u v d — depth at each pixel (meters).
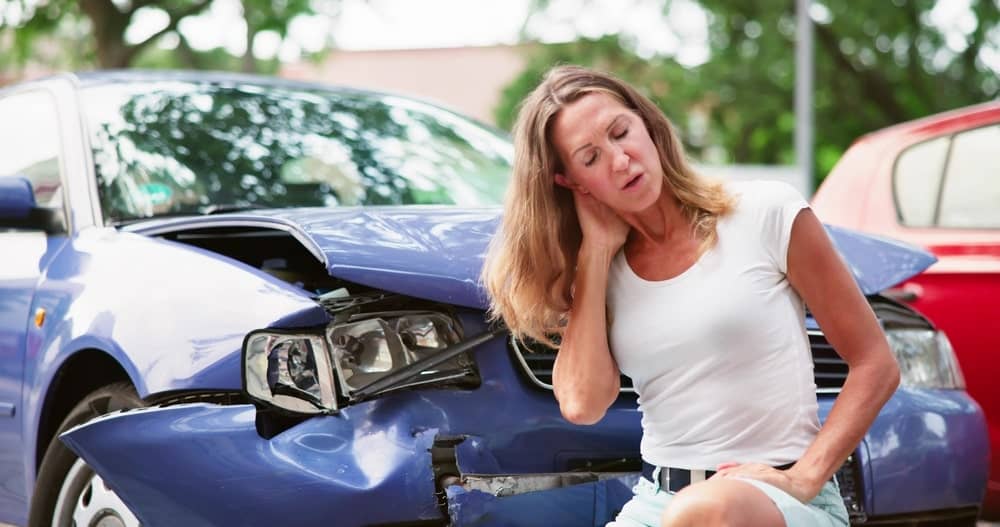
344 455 3.26
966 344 5.55
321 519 3.23
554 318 3.13
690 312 2.82
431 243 3.58
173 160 4.72
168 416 3.45
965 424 3.97
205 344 3.53
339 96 5.41
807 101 23.00
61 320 4.11
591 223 2.93
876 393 2.78
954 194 5.88
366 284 3.36
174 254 3.88
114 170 4.63
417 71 48.25
